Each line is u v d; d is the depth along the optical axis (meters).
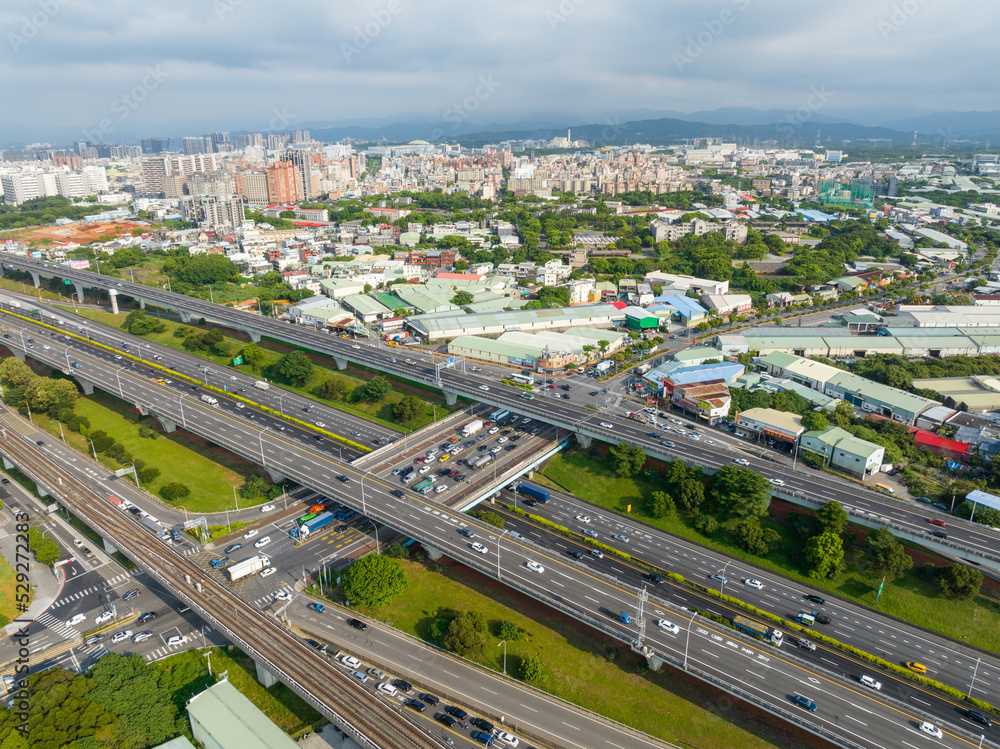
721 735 145.50
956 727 137.50
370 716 135.12
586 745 139.00
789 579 193.25
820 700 141.88
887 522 195.12
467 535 195.38
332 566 194.75
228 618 163.00
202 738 139.38
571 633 172.50
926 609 178.88
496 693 151.38
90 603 187.38
